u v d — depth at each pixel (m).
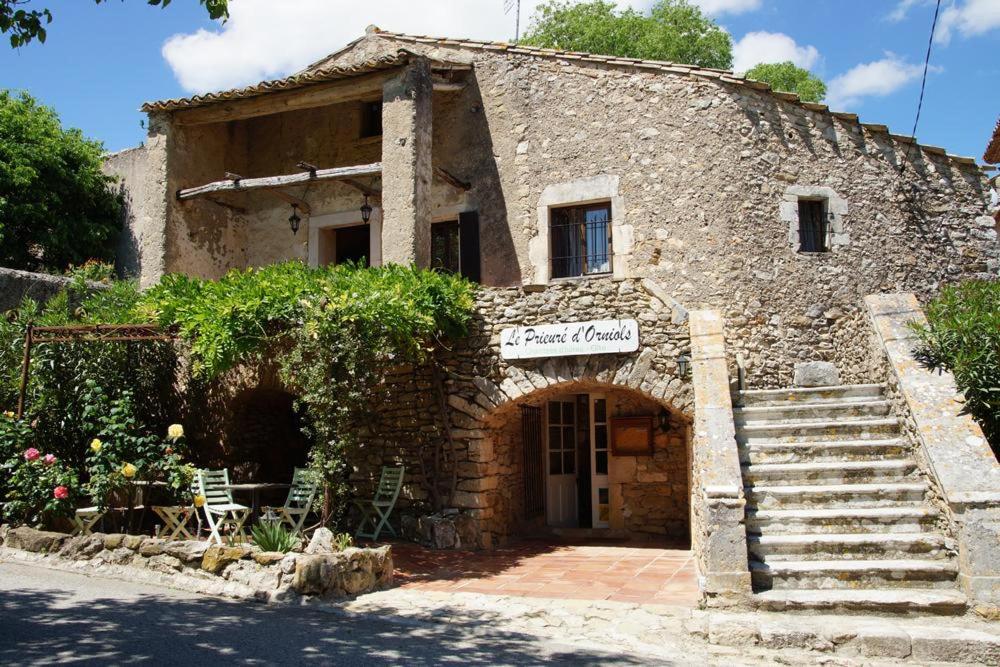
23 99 16.17
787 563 6.33
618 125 11.11
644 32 21.67
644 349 8.73
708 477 6.66
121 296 11.54
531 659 5.18
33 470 8.42
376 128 13.24
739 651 5.43
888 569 6.11
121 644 5.28
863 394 8.19
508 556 8.83
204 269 13.05
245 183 11.91
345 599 6.75
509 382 9.29
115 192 17.05
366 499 10.05
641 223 10.80
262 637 5.58
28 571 7.66
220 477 9.55
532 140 11.66
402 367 9.97
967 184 11.66
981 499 5.89
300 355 8.37
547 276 11.31
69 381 9.64
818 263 10.52
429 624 6.07
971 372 6.92
